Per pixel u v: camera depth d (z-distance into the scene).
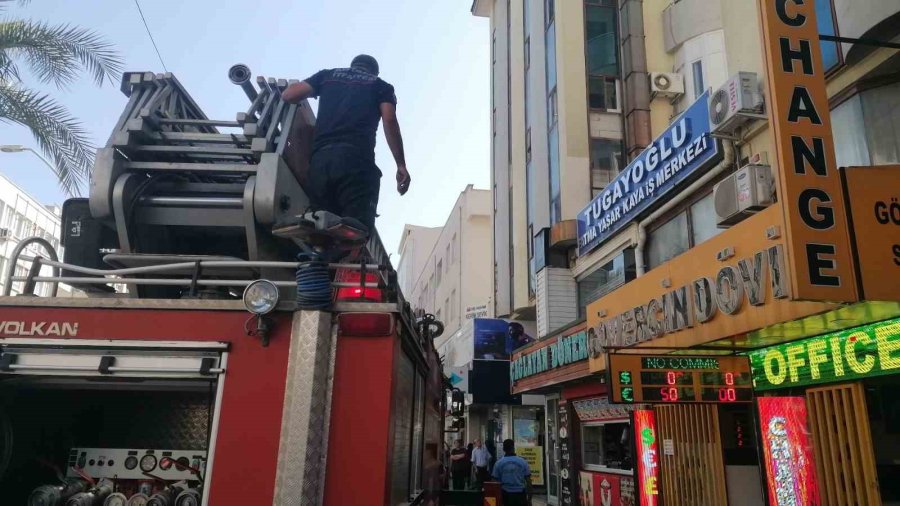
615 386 7.50
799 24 5.21
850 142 7.34
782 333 7.00
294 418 2.82
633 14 19.22
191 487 3.29
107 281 3.26
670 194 11.26
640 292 9.41
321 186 3.89
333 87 4.12
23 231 41.69
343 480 2.82
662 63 18.98
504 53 25.12
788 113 5.00
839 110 7.52
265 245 3.97
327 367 2.95
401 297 3.64
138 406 3.70
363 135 4.02
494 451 17.81
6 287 3.22
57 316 3.04
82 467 3.42
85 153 11.58
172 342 3.00
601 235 14.34
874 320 6.16
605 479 12.52
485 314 29.03
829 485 6.82
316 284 3.02
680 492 9.37
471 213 33.38
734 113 8.59
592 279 15.76
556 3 19.78
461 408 10.49
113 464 3.43
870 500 6.25
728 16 10.22
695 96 18.09
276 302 2.91
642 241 12.45
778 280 6.18
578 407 13.84
